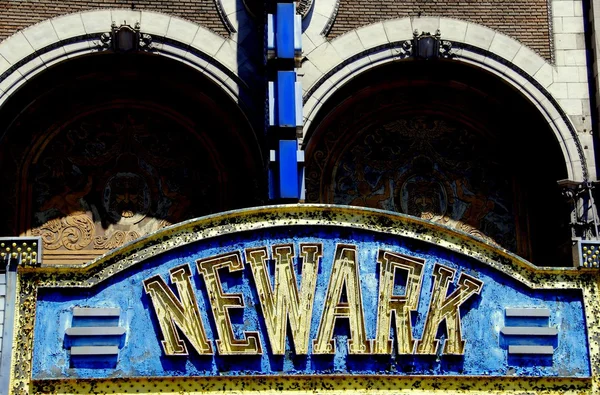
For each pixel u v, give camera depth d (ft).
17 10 67.56
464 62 69.82
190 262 54.13
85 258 68.95
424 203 71.87
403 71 71.36
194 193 70.69
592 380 54.24
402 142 72.64
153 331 53.01
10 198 68.90
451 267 55.06
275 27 64.08
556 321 55.06
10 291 53.01
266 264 54.29
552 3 71.26
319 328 53.42
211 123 71.41
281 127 62.54
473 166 72.64
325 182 71.26
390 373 53.16
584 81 69.82
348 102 71.61
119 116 71.31
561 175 68.59
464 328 54.44
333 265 54.49
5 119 68.80
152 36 68.13
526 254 71.10
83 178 70.13
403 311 54.03
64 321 52.80
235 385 52.34
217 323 53.06
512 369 53.98
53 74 68.59
